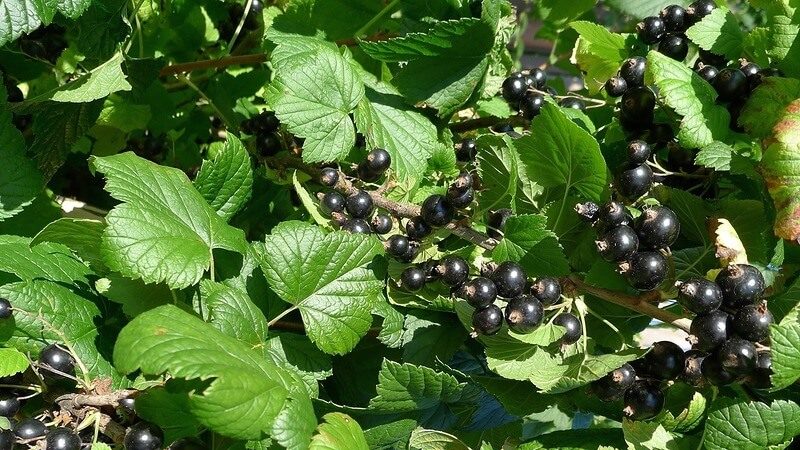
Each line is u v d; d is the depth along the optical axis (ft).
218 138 1.85
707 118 1.28
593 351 1.27
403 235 1.34
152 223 1.19
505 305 1.25
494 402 1.40
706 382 1.19
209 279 1.25
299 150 1.50
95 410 1.11
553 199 1.36
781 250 1.28
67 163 1.73
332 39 1.60
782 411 1.16
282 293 1.24
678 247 1.35
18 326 1.20
